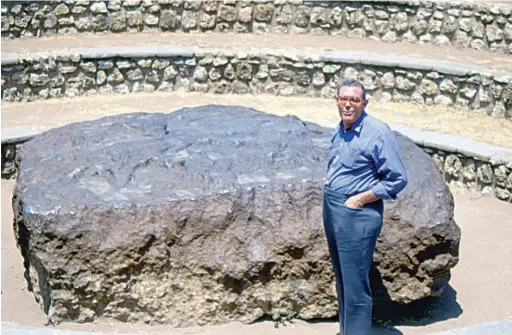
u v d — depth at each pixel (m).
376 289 4.73
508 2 9.63
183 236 4.59
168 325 4.67
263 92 9.36
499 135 7.91
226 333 4.61
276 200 4.69
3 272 5.45
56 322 4.62
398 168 4.09
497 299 5.24
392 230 4.64
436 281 4.75
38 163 5.11
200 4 10.02
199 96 9.25
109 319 4.66
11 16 9.45
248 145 5.30
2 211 6.70
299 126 5.77
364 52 9.33
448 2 9.53
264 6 10.05
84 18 9.83
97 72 9.10
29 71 8.79
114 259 4.52
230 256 4.61
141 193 4.69
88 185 4.79
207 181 4.77
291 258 4.64
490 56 9.27
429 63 8.84
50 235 4.49
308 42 9.77
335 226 4.23
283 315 4.75
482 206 7.02
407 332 4.77
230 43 9.66
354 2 9.88
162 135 5.58
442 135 7.70
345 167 4.16
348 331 4.39
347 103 4.08
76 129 5.68
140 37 9.85
